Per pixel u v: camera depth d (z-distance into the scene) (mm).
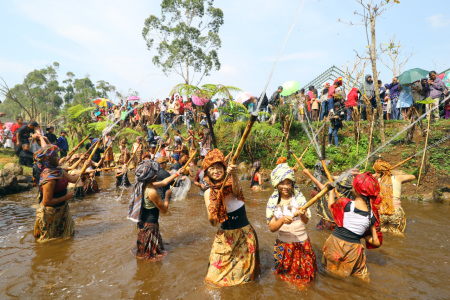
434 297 3137
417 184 8742
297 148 13258
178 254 4359
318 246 4707
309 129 14047
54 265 4004
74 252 4461
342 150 11945
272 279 3531
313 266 3594
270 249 4562
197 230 5516
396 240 4961
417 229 5559
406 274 3684
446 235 5207
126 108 18250
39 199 5191
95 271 3812
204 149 13859
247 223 3570
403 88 11305
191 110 17656
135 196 4238
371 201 3621
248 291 3238
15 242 4914
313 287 3336
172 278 3598
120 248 4621
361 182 3596
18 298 3172
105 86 26750
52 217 5000
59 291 3320
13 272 3795
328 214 5312
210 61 25859
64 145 12977
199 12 25250
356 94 11797
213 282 3387
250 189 9898
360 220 3574
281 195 3676
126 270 3840
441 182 8602
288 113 14422
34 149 11406
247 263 3436
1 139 16219
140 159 13070
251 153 13688
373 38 9758
